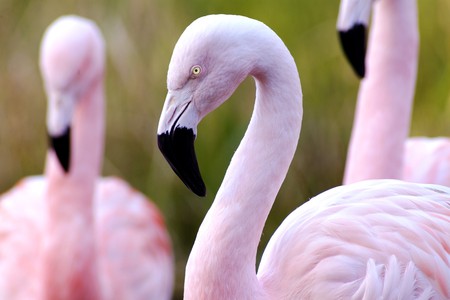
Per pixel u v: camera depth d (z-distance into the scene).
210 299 3.59
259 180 3.56
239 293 3.59
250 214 3.57
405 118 5.41
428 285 3.68
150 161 9.01
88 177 6.46
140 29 9.02
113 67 8.98
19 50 9.11
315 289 3.73
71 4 9.11
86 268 6.36
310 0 8.73
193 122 3.38
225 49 3.33
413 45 5.39
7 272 7.14
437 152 6.79
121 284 7.43
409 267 3.65
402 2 5.35
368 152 5.41
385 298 3.63
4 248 7.34
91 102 6.56
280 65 3.44
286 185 8.76
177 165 3.38
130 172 9.07
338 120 8.75
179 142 3.37
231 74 3.36
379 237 3.74
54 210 6.37
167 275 8.06
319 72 8.75
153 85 8.96
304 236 3.84
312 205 3.97
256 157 3.57
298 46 8.77
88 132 6.53
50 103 6.05
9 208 7.70
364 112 5.46
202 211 8.92
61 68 6.03
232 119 8.71
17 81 9.05
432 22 8.39
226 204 3.59
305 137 8.77
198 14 8.89
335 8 8.77
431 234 3.75
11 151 9.10
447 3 8.36
